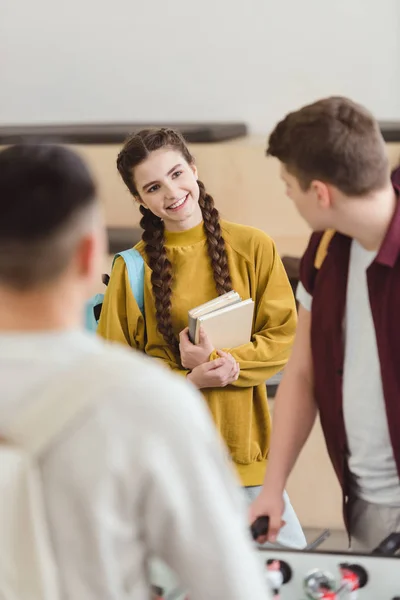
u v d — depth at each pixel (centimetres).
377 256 212
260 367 315
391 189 212
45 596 142
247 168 623
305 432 250
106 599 143
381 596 216
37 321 145
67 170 144
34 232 140
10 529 139
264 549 223
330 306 229
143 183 307
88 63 635
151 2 618
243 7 616
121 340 322
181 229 317
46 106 646
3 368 142
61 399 139
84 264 148
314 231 237
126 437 138
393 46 616
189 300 318
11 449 139
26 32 630
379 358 221
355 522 248
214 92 636
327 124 199
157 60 631
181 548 143
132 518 142
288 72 628
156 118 645
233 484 151
